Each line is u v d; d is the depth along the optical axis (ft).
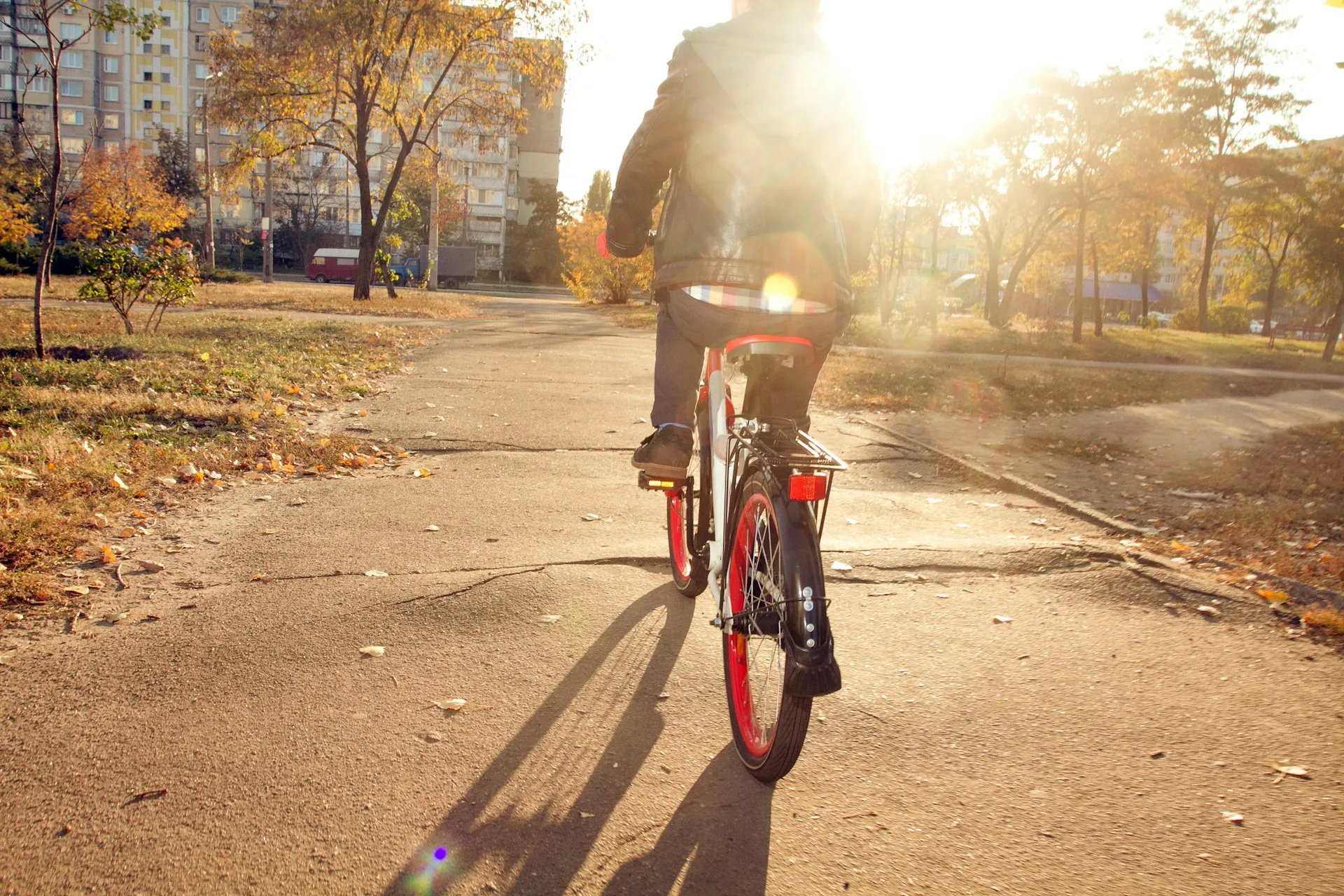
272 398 29.07
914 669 11.78
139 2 267.18
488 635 12.11
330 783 8.52
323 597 13.12
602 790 8.66
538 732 9.67
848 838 8.07
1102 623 13.67
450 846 7.68
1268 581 15.60
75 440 20.38
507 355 47.75
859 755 9.53
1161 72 101.24
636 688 10.83
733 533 9.53
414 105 97.04
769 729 8.73
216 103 89.15
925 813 8.54
